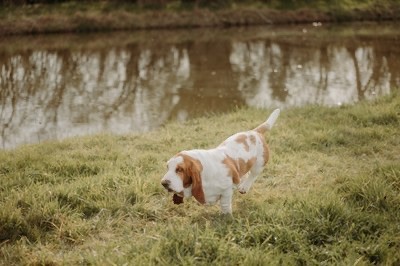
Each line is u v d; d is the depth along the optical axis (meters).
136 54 20.00
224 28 27.45
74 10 27.19
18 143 9.57
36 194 5.67
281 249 4.40
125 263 4.02
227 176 4.91
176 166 4.61
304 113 10.07
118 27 26.64
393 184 5.71
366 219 4.84
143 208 5.46
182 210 5.49
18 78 15.91
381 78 14.96
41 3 27.69
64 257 4.48
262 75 15.78
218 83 14.78
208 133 8.78
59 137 9.86
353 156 7.28
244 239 4.51
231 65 17.58
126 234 4.98
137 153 7.69
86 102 12.80
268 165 6.81
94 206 5.52
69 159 7.24
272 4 30.08
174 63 18.12
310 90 13.62
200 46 21.72
